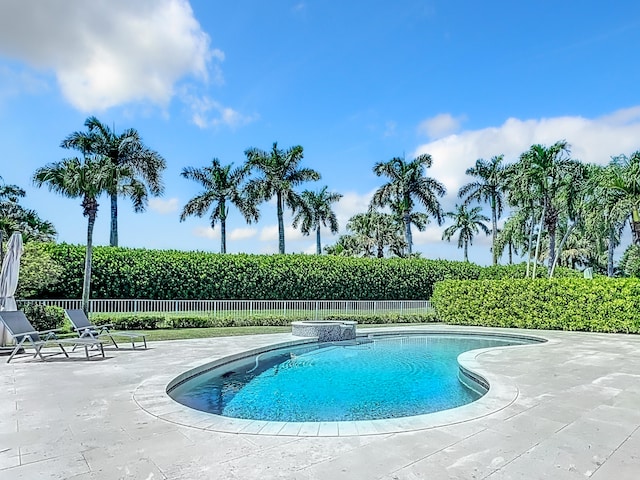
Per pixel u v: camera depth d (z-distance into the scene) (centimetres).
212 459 383
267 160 3425
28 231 3086
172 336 1470
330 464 372
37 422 490
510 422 498
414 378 927
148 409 545
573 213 2722
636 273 3509
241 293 2347
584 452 405
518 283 1961
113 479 340
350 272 2627
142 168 2720
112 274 2072
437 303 2323
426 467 367
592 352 1102
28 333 924
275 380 905
